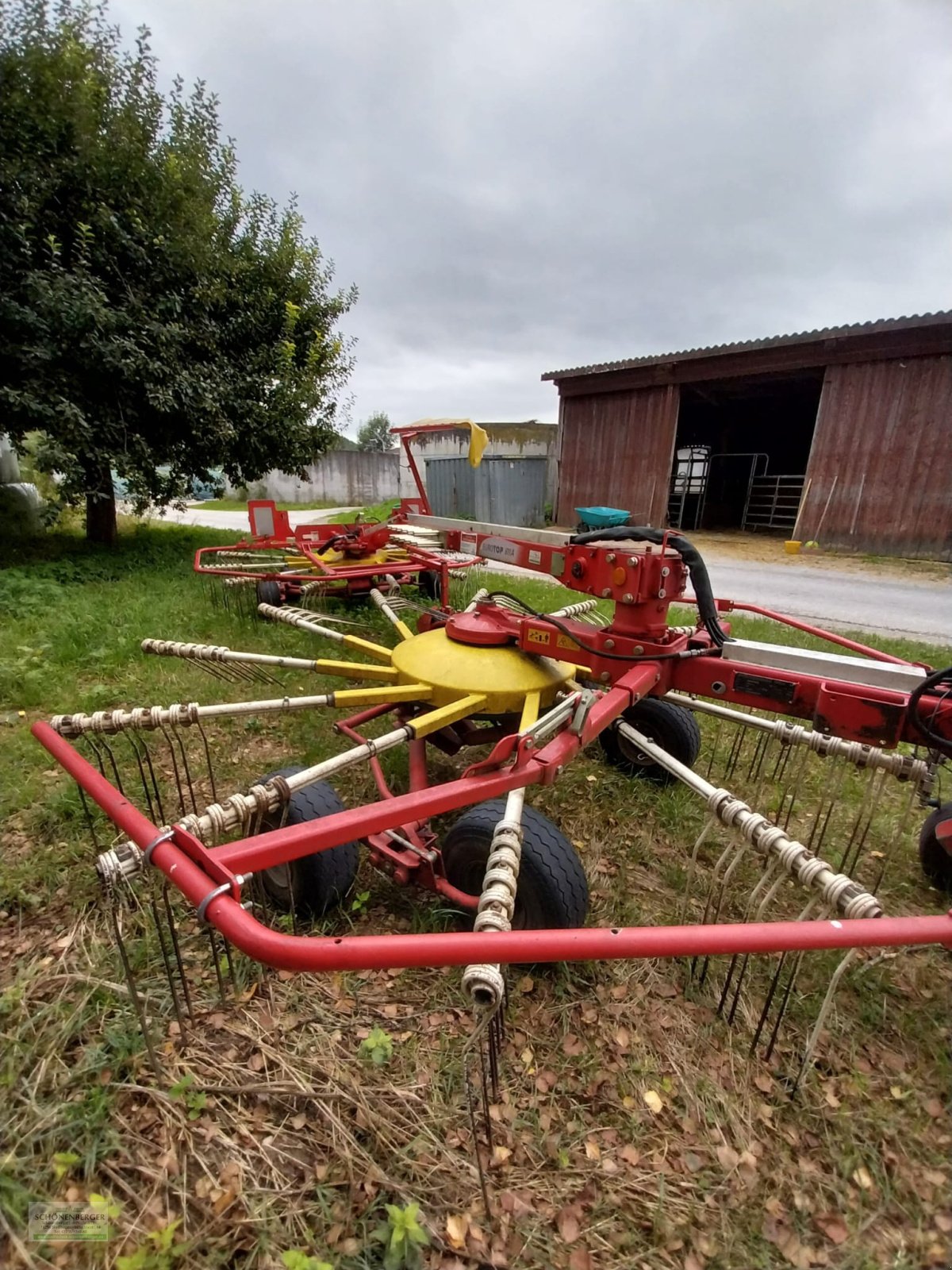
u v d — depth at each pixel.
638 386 15.87
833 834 3.07
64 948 2.16
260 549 7.51
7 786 3.09
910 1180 1.59
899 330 11.99
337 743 3.76
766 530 18.25
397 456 31.16
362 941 1.21
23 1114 1.60
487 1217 1.46
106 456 8.19
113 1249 1.36
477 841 2.12
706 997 2.09
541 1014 2.02
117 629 5.53
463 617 3.12
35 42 7.80
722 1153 1.63
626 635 2.61
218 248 9.59
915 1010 2.07
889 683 2.17
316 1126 1.65
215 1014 1.94
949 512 12.24
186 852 1.48
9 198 7.44
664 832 3.04
